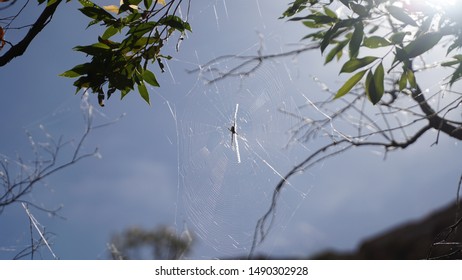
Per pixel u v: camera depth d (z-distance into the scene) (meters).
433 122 2.06
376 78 1.81
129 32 1.81
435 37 1.74
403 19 1.78
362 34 1.79
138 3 1.82
